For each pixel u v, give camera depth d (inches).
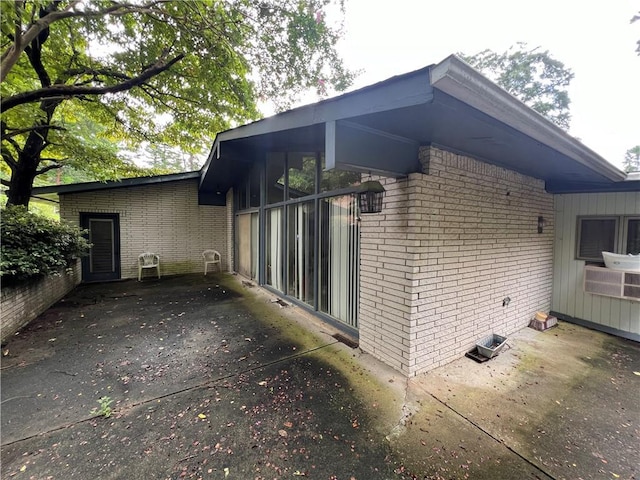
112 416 84.7
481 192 130.0
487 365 119.9
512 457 71.0
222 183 325.1
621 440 77.4
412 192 105.1
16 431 77.6
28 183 227.9
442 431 80.0
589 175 142.0
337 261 157.9
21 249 158.6
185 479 63.5
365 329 130.3
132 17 178.7
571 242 174.9
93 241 287.9
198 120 255.6
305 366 117.1
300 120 103.2
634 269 147.3
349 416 86.0
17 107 157.2
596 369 117.3
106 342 140.3
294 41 227.1
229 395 96.4
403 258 109.4
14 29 104.7
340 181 153.8
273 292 238.1
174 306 203.8
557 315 181.5
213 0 166.4
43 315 180.7
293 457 70.3
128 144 306.8
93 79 200.4
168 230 327.0
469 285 127.8
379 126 88.0
